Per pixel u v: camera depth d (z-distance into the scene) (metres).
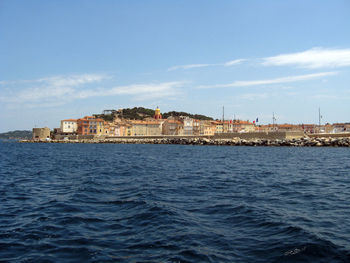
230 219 13.91
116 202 17.45
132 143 158.88
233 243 10.85
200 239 11.27
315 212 15.20
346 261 9.32
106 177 28.78
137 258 9.62
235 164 42.59
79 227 12.78
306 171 33.69
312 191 21.16
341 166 39.00
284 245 10.53
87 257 9.73
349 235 11.61
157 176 29.50
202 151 79.19
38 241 11.14
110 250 10.29
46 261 9.43
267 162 45.59
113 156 61.19
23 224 13.23
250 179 27.31
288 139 107.19
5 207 16.48
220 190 21.56
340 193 20.42
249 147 101.25
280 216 14.31
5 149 97.94
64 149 96.50
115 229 12.51
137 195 19.45
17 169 36.56
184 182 25.45
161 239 11.27
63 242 11.03
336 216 14.45
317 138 102.50
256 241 11.02
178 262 9.31
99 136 177.88
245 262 9.29
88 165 41.62
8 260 9.48
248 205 16.58
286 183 24.92
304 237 11.25
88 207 16.30
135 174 31.19
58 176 29.73
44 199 18.59
